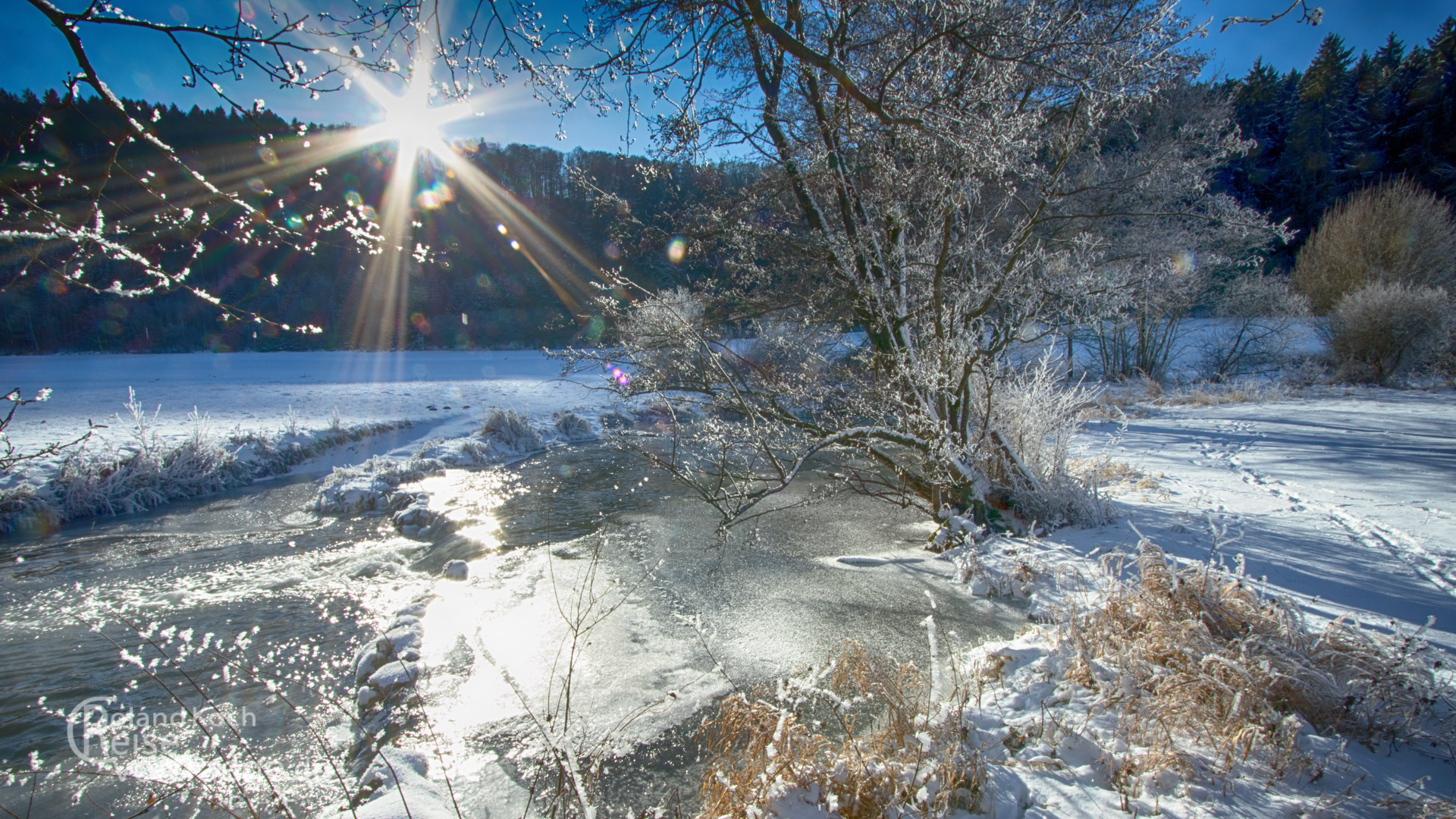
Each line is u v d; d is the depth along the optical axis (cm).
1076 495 738
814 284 960
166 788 373
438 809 311
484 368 3272
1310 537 641
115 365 3359
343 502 1028
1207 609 393
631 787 336
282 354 4331
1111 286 754
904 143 671
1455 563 555
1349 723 318
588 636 509
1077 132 709
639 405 1933
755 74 764
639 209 948
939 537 734
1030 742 320
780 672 451
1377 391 1870
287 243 316
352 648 538
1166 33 545
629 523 850
